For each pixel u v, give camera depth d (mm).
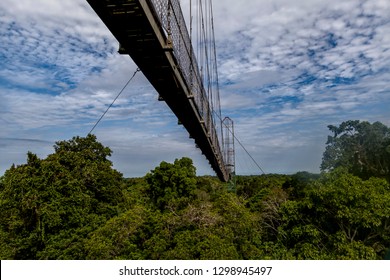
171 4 7230
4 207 17031
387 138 28234
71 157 19531
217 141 23828
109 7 5711
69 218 16719
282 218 14219
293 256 12516
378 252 12891
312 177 25297
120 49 7234
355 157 29125
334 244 12078
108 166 21297
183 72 8836
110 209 19625
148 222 13609
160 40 6844
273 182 39219
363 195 12242
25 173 17281
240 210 14242
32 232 16703
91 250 12977
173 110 11352
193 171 30391
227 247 11641
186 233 12266
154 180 27156
